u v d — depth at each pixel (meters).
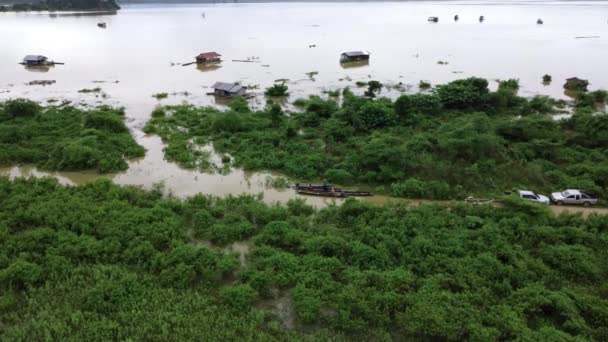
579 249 21.80
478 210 26.14
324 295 19.02
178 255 21.28
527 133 37.59
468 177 30.75
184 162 35.41
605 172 30.25
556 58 79.06
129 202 27.73
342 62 79.25
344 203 26.94
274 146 38.09
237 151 37.25
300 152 36.44
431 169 31.36
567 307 17.69
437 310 17.67
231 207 27.31
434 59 80.62
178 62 80.81
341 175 31.67
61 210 25.77
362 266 21.41
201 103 53.62
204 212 25.53
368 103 44.09
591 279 20.25
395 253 22.25
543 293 18.81
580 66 71.94
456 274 20.06
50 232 23.27
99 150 36.09
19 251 22.06
